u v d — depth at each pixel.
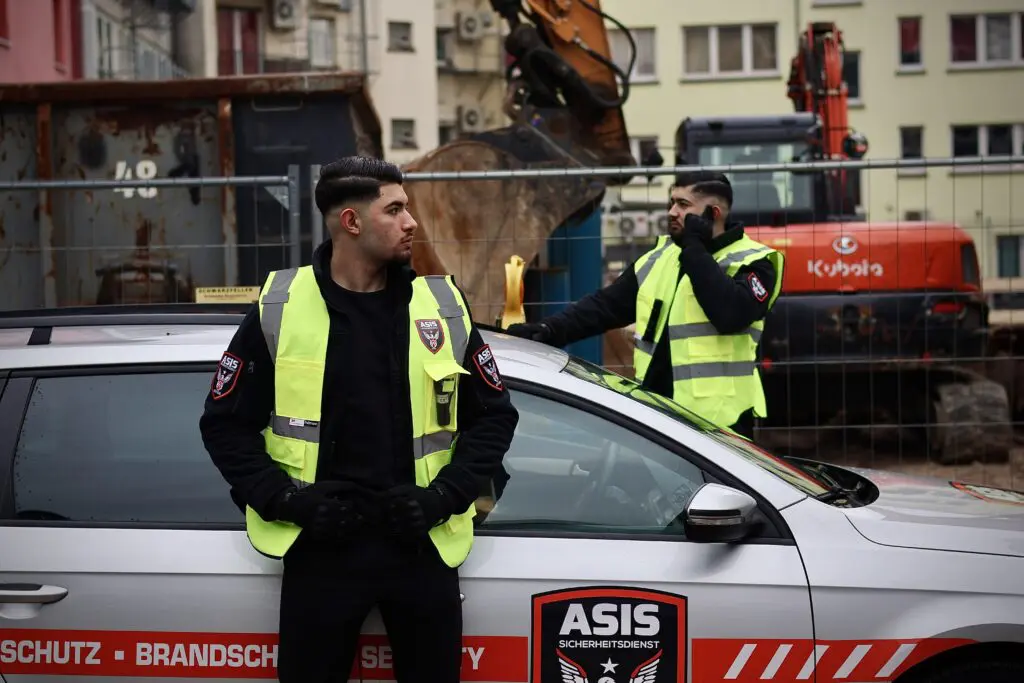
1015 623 3.38
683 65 45.28
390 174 3.18
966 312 9.34
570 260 8.06
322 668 3.18
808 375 8.96
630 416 3.57
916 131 45.50
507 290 5.80
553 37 9.40
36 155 8.48
